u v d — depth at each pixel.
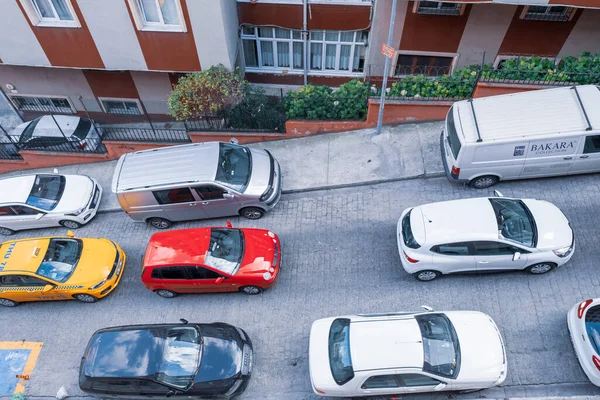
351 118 14.50
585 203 11.62
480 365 8.79
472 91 13.41
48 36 14.59
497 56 15.78
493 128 11.08
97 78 17.05
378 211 12.59
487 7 14.17
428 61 16.34
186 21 13.62
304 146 14.52
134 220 13.19
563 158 11.26
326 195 13.29
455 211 10.53
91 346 10.02
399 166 13.36
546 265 10.24
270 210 13.22
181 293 11.74
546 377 9.39
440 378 8.67
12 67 16.84
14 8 13.88
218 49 14.37
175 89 14.30
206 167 12.20
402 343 8.95
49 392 10.75
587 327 8.99
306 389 9.96
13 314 12.23
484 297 10.55
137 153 12.91
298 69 17.47
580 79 12.73
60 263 11.89
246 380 9.90
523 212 10.45
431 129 14.05
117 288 12.34
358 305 10.90
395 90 13.70
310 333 9.87
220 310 11.39
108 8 13.61
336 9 14.97
